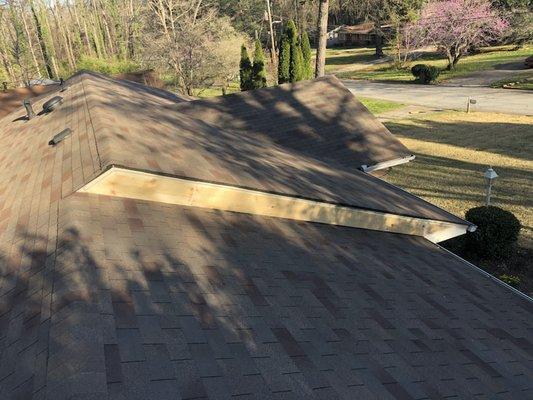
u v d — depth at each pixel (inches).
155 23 1718.8
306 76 1482.5
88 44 2301.9
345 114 613.3
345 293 233.9
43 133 375.2
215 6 2316.7
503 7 1924.2
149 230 220.7
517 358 223.6
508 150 844.6
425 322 231.5
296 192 305.7
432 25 1843.0
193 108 605.9
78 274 164.2
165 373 131.8
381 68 2203.5
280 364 158.7
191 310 170.7
